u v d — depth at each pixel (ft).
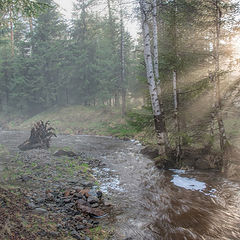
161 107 38.70
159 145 37.50
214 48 42.22
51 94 129.08
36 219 17.02
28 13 29.27
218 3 35.91
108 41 114.21
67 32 132.67
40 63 126.72
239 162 33.58
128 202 23.12
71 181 28.89
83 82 125.29
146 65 38.01
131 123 41.55
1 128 114.73
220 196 24.56
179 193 25.68
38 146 52.16
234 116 57.72
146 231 17.48
